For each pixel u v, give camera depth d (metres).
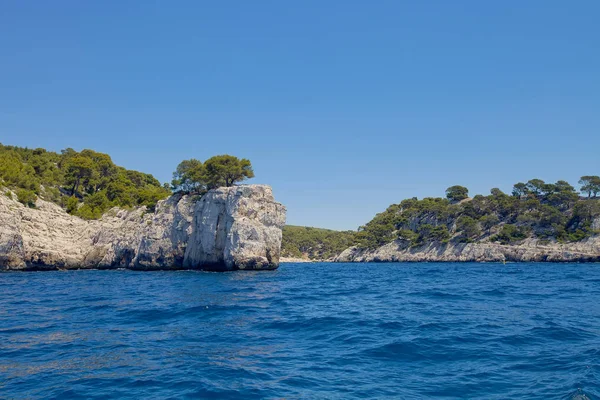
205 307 28.80
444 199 196.88
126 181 113.81
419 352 16.27
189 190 86.75
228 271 75.12
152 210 92.38
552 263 127.12
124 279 57.59
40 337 19.88
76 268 82.69
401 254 169.00
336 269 101.19
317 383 13.05
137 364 15.30
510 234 147.50
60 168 119.06
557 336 18.17
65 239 83.12
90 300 33.75
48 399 11.99
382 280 57.47
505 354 15.68
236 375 13.90
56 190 99.75
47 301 33.28
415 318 23.38
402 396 11.81
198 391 12.46
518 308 26.78
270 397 11.95
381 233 184.50
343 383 13.02
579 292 36.53
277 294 37.94
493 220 156.50
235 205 74.62
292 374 13.95
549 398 11.23
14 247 73.56
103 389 12.73
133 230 86.50
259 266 74.69
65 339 19.42
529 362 14.61
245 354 16.59
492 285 45.34
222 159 83.12
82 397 12.12
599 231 130.62
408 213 186.88
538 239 140.50
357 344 17.77
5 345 18.28
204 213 78.00
